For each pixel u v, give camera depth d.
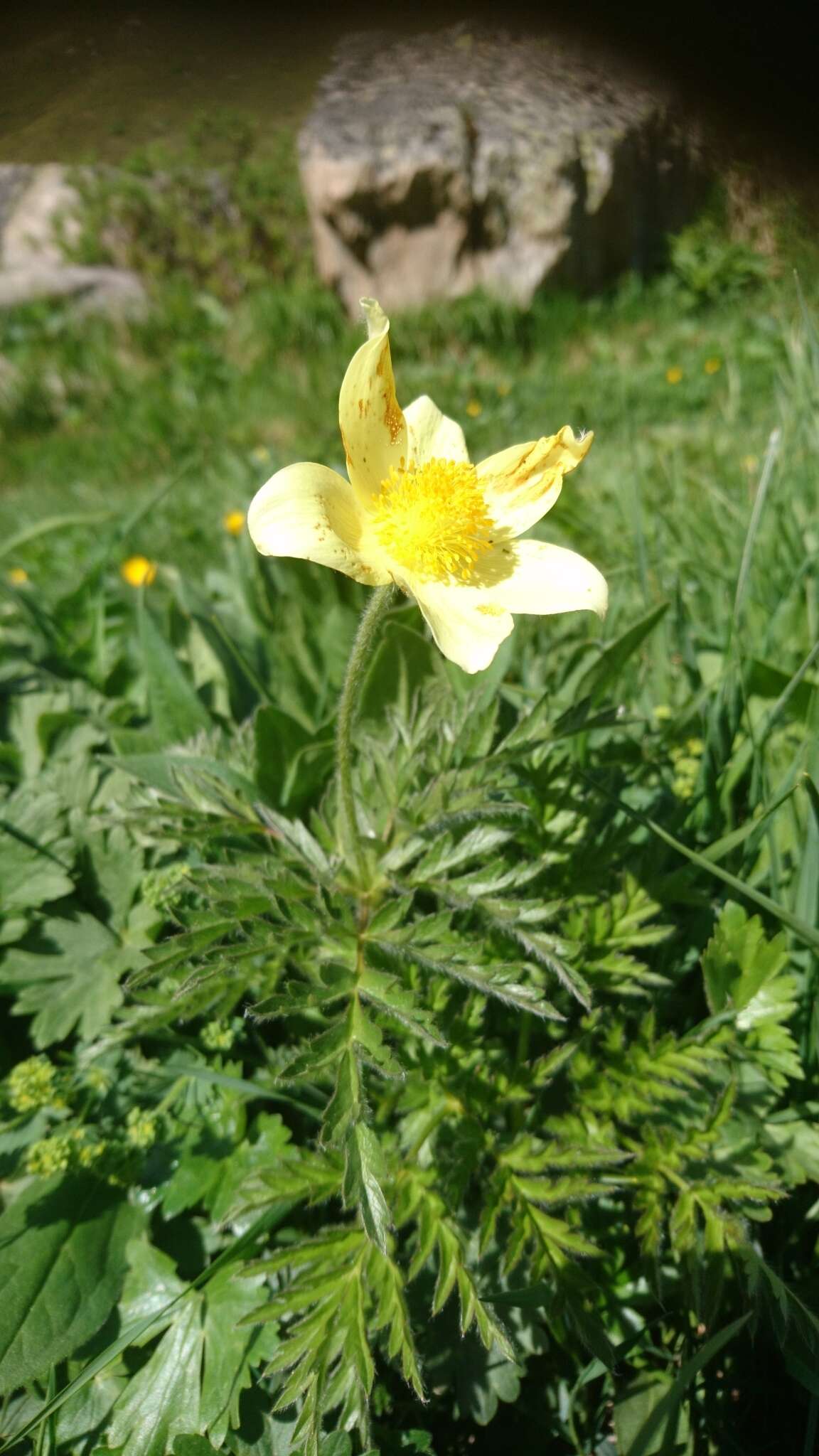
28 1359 0.14
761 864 0.19
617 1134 0.15
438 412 0.15
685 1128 0.16
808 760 0.17
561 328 0.67
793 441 0.27
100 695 0.24
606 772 0.19
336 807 0.17
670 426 0.53
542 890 0.17
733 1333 0.13
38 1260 0.14
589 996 0.14
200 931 0.14
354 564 0.12
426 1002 0.15
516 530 0.14
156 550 0.40
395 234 0.71
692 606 0.27
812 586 0.22
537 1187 0.14
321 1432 0.13
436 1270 0.15
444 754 0.16
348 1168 0.12
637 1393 0.14
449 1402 0.15
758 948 0.16
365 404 0.13
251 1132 0.16
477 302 0.68
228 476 0.50
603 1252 0.13
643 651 0.24
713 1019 0.15
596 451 0.47
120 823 0.17
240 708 0.23
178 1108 0.16
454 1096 0.15
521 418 0.58
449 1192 0.14
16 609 0.30
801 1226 0.16
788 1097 0.17
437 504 0.13
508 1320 0.15
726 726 0.18
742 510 0.27
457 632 0.13
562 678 0.21
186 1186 0.15
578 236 0.66
